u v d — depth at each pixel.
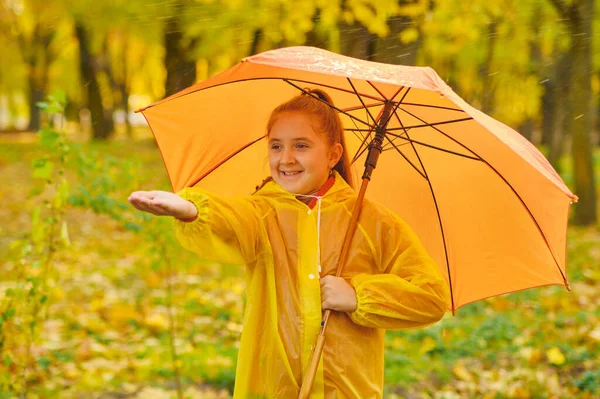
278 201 2.52
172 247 4.93
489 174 2.75
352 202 2.59
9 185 15.67
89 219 11.64
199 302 7.09
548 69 11.03
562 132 16.73
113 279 7.95
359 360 2.45
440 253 2.92
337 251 2.49
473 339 6.18
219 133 2.84
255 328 2.49
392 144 2.80
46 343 5.50
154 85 23.41
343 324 2.46
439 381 5.30
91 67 22.58
